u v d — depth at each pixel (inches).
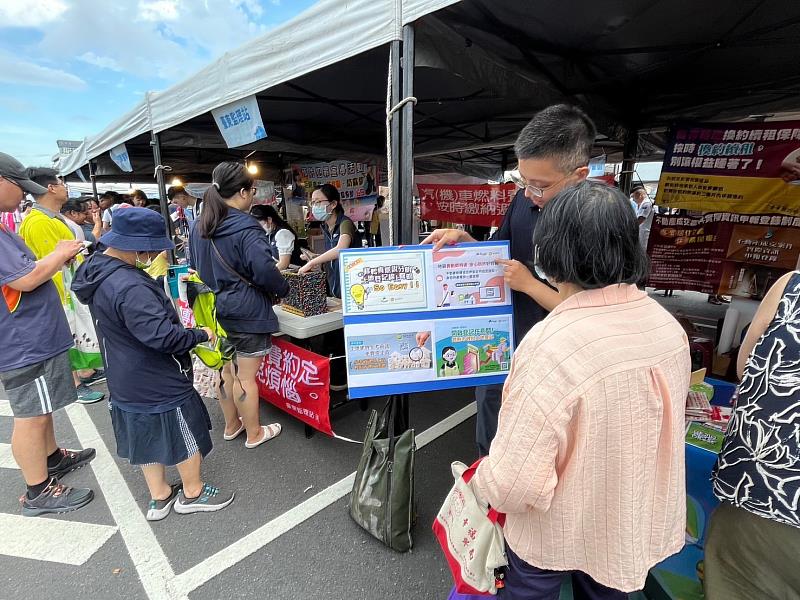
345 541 73.7
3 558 70.5
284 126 186.2
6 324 74.7
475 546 41.1
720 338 131.1
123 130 143.6
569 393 28.8
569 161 45.4
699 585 55.6
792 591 40.9
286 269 136.6
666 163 131.6
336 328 101.0
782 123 115.5
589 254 29.0
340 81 123.1
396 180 63.3
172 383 73.0
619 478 30.6
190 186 280.5
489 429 69.6
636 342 30.0
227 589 64.6
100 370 143.7
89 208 178.9
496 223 224.4
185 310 113.9
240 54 88.1
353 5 64.0
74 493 83.4
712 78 116.5
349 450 102.3
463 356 58.1
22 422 78.2
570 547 33.3
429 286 56.7
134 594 63.8
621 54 97.7
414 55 61.6
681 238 141.3
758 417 39.7
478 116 176.2
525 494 30.3
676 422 32.1
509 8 74.6
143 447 73.1
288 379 103.0
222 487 88.0
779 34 86.7
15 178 76.5
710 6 76.6
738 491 41.6
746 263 129.7
